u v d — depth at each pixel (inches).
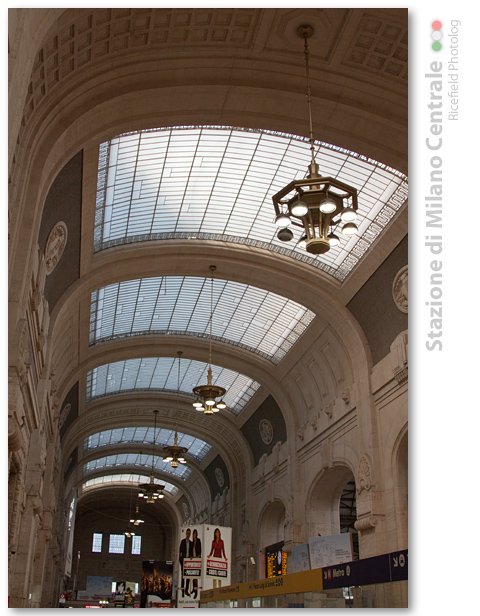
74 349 965.2
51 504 871.7
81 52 433.4
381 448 700.0
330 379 881.5
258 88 528.7
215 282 944.9
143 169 676.7
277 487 1071.0
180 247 783.7
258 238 801.6
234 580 1253.7
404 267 658.2
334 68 516.1
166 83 510.3
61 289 722.8
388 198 658.2
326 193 399.9
